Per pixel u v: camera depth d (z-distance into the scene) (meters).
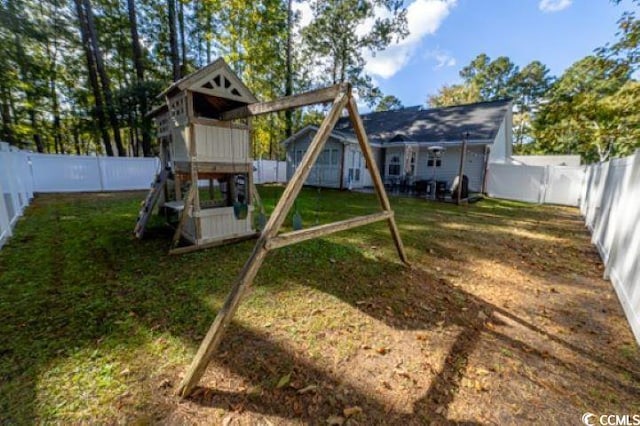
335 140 13.02
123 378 1.69
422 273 3.53
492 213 7.96
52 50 13.77
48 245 4.17
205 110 4.95
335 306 2.64
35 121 14.49
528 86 26.84
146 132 12.21
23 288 2.82
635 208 2.81
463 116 13.47
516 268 3.78
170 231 5.01
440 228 5.96
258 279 3.18
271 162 16.06
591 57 8.45
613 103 8.02
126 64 14.73
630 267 2.71
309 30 15.85
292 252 4.10
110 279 3.09
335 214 7.07
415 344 2.12
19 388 1.59
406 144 12.56
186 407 1.50
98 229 5.11
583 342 2.19
